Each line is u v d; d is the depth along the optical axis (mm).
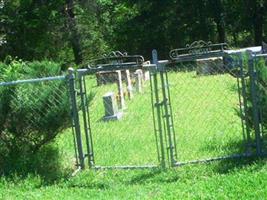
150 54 38281
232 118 12070
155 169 8414
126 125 12836
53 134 9227
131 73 20719
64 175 8555
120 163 9109
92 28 36781
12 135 9156
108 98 13875
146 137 11102
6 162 8844
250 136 8797
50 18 32656
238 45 39750
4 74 9742
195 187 7250
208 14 37375
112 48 38719
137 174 8328
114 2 40625
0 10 30984
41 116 8992
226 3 37750
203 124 11789
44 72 9859
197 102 14672
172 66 24000
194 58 10992
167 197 6957
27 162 8852
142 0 37406
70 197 7500
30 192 7875
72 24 35125
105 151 10070
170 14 37562
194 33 37812
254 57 8461
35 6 32031
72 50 36344
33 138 9234
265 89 8555
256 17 37531
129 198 7164
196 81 19266
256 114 8430
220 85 17406
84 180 8289
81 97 8758
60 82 8938
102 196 7434
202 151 9297
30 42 32250
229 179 7359
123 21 38500
